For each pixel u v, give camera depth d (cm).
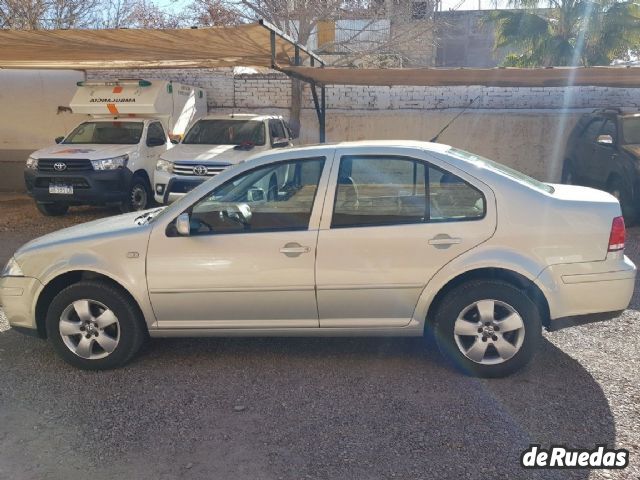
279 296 436
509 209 423
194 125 1097
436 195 431
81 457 348
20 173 1481
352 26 1492
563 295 422
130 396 420
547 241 419
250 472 331
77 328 458
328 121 1420
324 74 911
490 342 427
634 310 569
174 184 955
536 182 465
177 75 1444
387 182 434
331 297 434
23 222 1066
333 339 514
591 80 907
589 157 1081
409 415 386
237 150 1002
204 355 488
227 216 442
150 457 347
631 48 1642
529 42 1666
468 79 922
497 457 339
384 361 468
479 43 2241
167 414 395
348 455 344
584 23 1603
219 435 368
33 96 1456
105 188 1019
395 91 1404
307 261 430
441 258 423
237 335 455
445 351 436
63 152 1041
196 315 448
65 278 470
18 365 475
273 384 434
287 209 440
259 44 867
